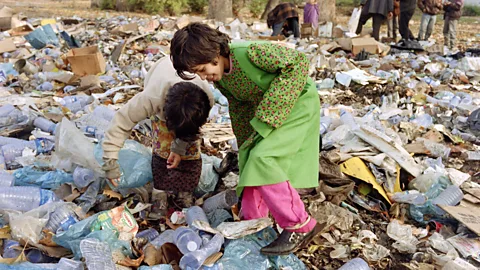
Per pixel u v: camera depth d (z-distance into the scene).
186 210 3.35
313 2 13.91
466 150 5.06
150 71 3.42
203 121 3.06
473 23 20.92
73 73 7.60
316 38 12.78
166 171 3.43
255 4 23.25
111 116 5.31
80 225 2.95
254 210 2.91
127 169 3.61
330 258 3.13
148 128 4.76
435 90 7.47
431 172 4.08
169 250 2.84
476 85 8.08
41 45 9.82
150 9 21.84
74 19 14.63
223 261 2.72
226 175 3.97
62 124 3.81
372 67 8.93
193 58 2.47
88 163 3.63
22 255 2.75
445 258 3.04
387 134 5.03
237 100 3.04
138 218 3.41
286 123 2.74
